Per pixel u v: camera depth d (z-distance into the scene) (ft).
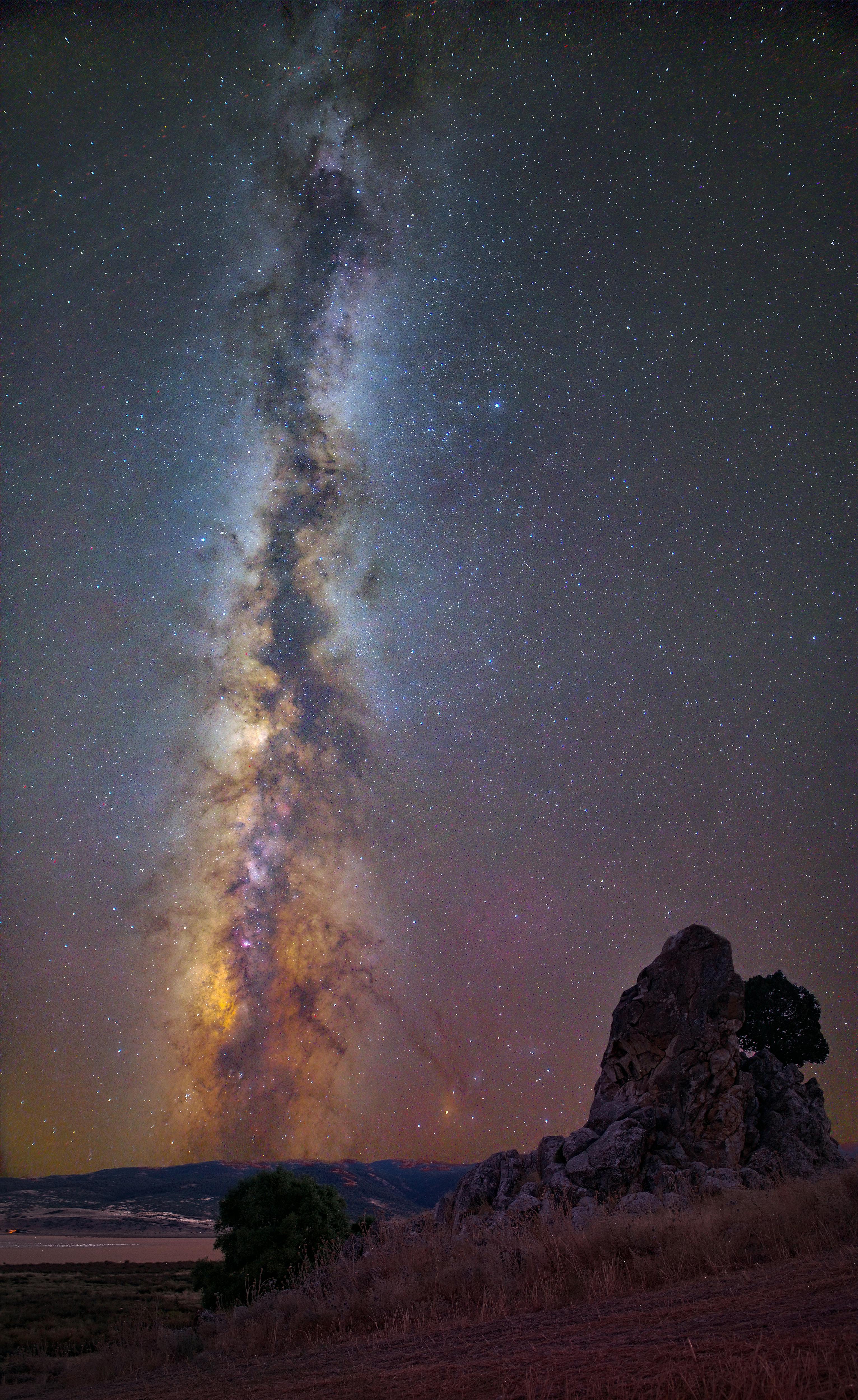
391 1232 49.16
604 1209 43.29
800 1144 61.11
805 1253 27.27
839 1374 12.25
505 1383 16.15
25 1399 34.60
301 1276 44.55
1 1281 185.78
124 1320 46.55
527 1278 30.58
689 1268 28.02
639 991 65.98
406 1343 25.49
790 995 84.74
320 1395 18.74
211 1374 27.96
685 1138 58.23
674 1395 12.60
